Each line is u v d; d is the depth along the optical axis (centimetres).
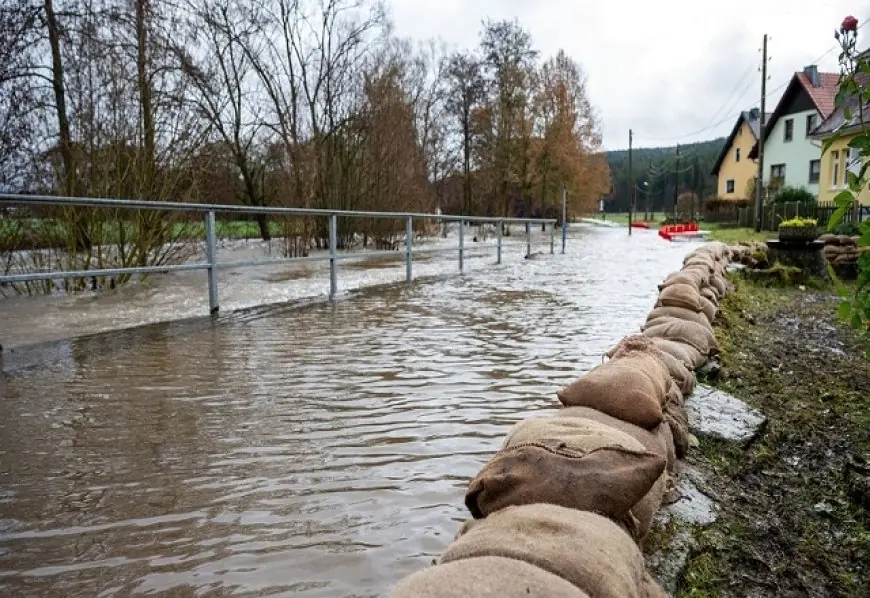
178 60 938
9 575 148
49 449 224
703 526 179
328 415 266
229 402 281
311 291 708
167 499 187
